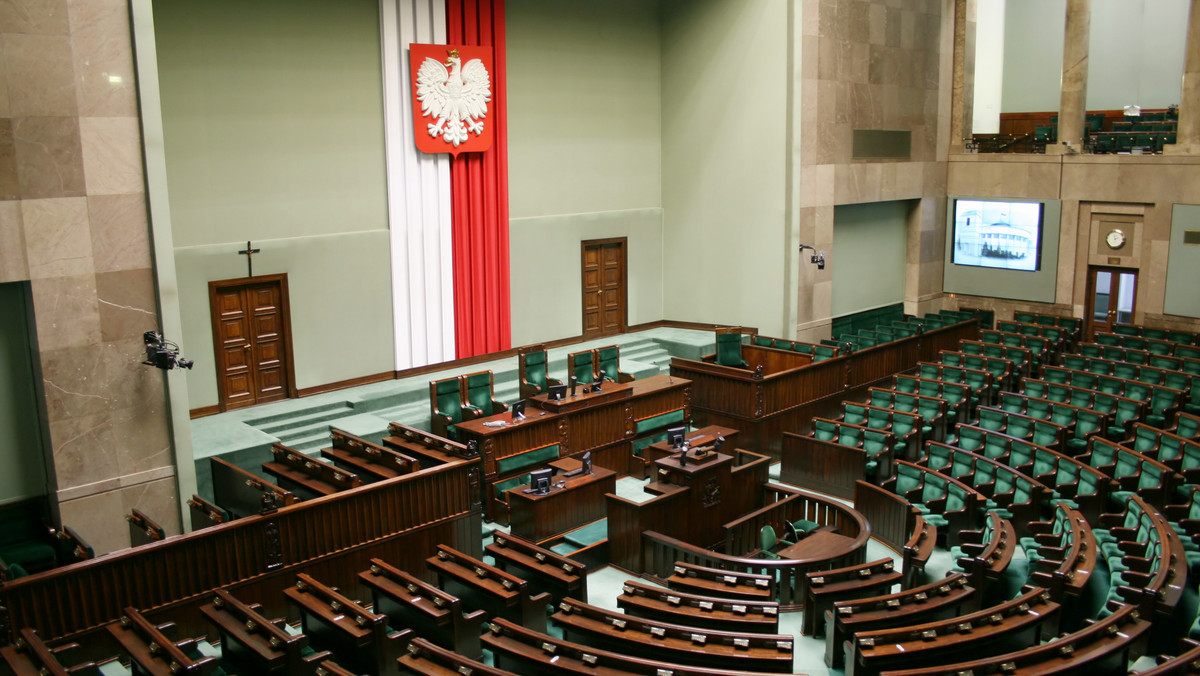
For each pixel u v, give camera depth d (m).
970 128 25.30
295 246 15.46
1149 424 15.42
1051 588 9.18
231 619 8.75
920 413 15.73
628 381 17.09
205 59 14.32
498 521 13.12
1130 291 22.66
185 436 12.15
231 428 14.11
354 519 10.89
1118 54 27.22
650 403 15.56
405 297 17.12
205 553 9.79
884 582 10.04
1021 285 24.09
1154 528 10.30
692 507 12.45
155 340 11.66
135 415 11.81
